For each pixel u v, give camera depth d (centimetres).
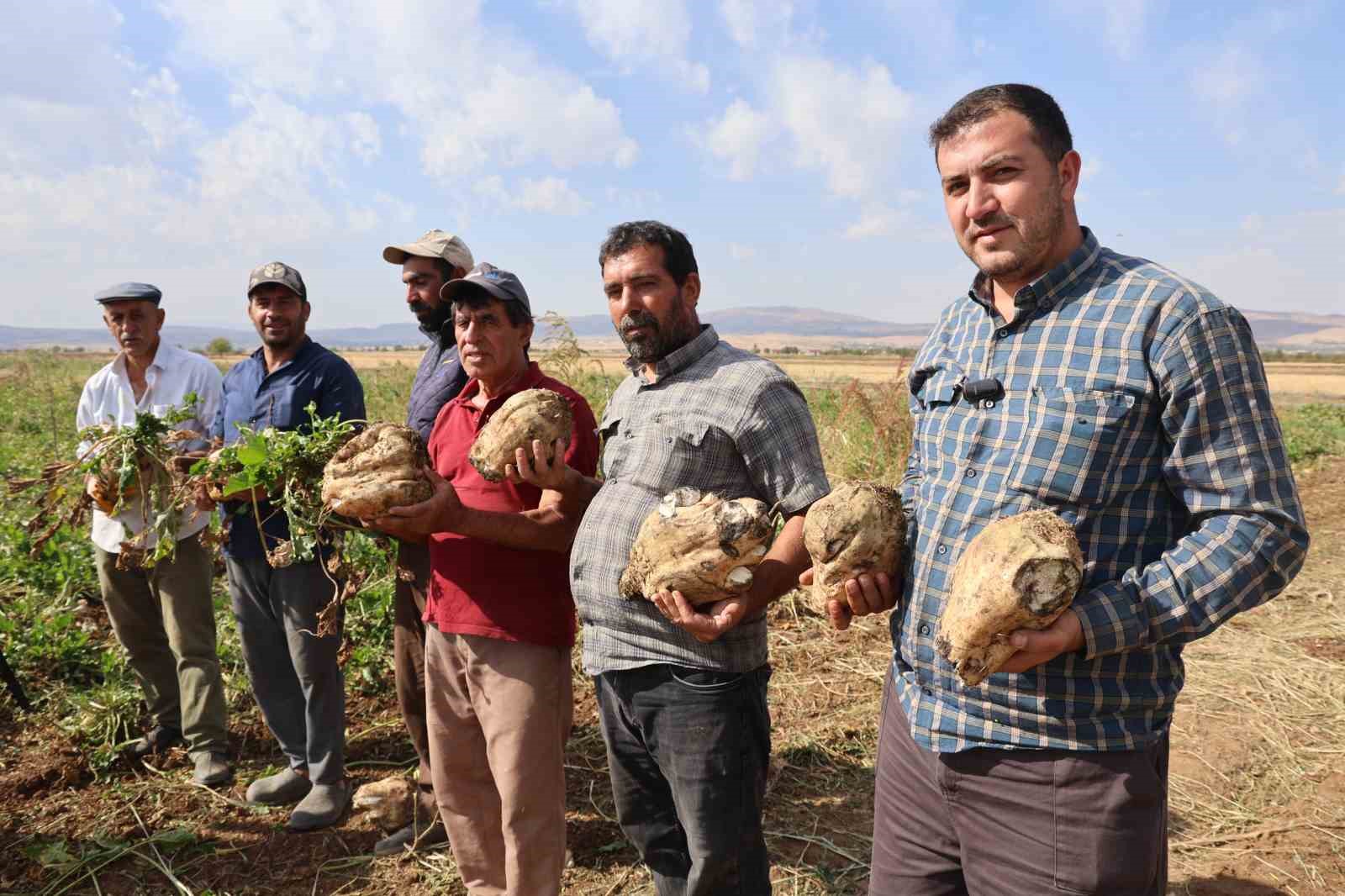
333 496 293
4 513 828
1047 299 200
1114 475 191
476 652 314
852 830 400
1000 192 197
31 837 400
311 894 363
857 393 985
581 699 534
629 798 299
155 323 463
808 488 271
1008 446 200
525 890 308
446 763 334
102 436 398
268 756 480
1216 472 182
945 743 210
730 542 239
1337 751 461
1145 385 187
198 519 435
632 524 277
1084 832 193
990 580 183
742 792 272
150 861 384
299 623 395
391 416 1360
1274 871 365
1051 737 194
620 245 284
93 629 650
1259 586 180
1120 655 192
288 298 410
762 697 284
